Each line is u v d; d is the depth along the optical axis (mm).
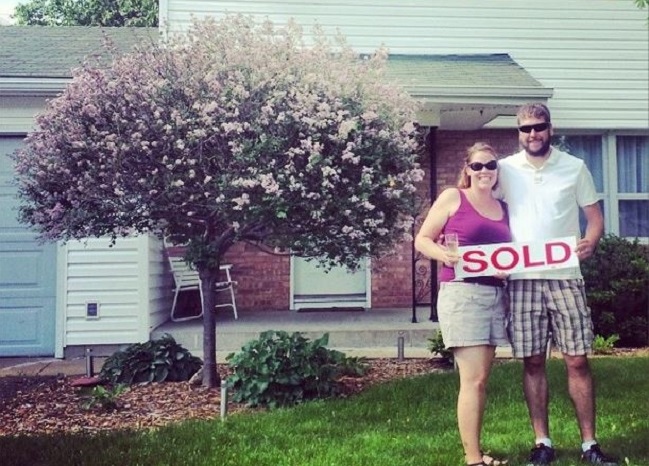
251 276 9539
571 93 10188
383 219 5777
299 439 4316
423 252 3645
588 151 10266
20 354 7965
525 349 3689
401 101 6113
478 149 3666
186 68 5801
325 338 5738
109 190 5711
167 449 4121
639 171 10266
